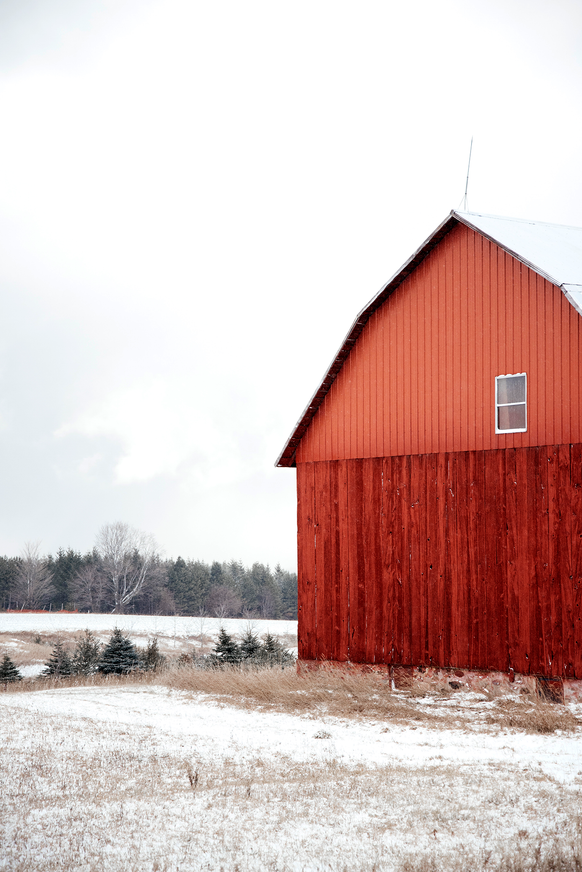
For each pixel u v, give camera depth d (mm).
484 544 17438
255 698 19078
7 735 14508
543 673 16203
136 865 7695
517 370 17359
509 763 11641
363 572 19609
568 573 16047
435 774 10938
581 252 19000
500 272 17875
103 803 9828
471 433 18016
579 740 13320
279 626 76375
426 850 7859
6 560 119250
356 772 11242
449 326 18719
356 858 7715
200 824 8945
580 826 8258
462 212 18750
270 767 11805
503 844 7918
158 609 113750
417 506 18766
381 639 19047
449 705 16781
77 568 120125
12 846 8258
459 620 17672
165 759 12438
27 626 66000
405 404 19359
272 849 8055
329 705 17453
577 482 16094
